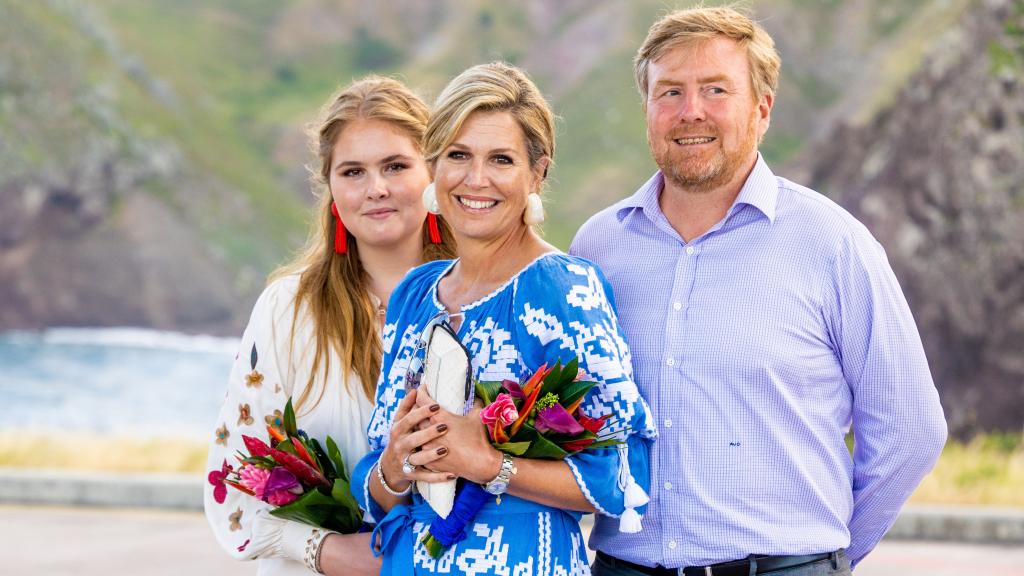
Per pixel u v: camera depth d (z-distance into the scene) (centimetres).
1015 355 2011
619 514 315
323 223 386
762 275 342
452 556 307
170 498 995
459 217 318
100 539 867
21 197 6756
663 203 363
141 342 6688
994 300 2073
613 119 8656
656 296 351
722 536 333
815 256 343
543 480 301
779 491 334
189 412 3731
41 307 6831
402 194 377
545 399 296
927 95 2473
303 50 10538
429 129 320
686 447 338
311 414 369
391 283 388
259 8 10912
